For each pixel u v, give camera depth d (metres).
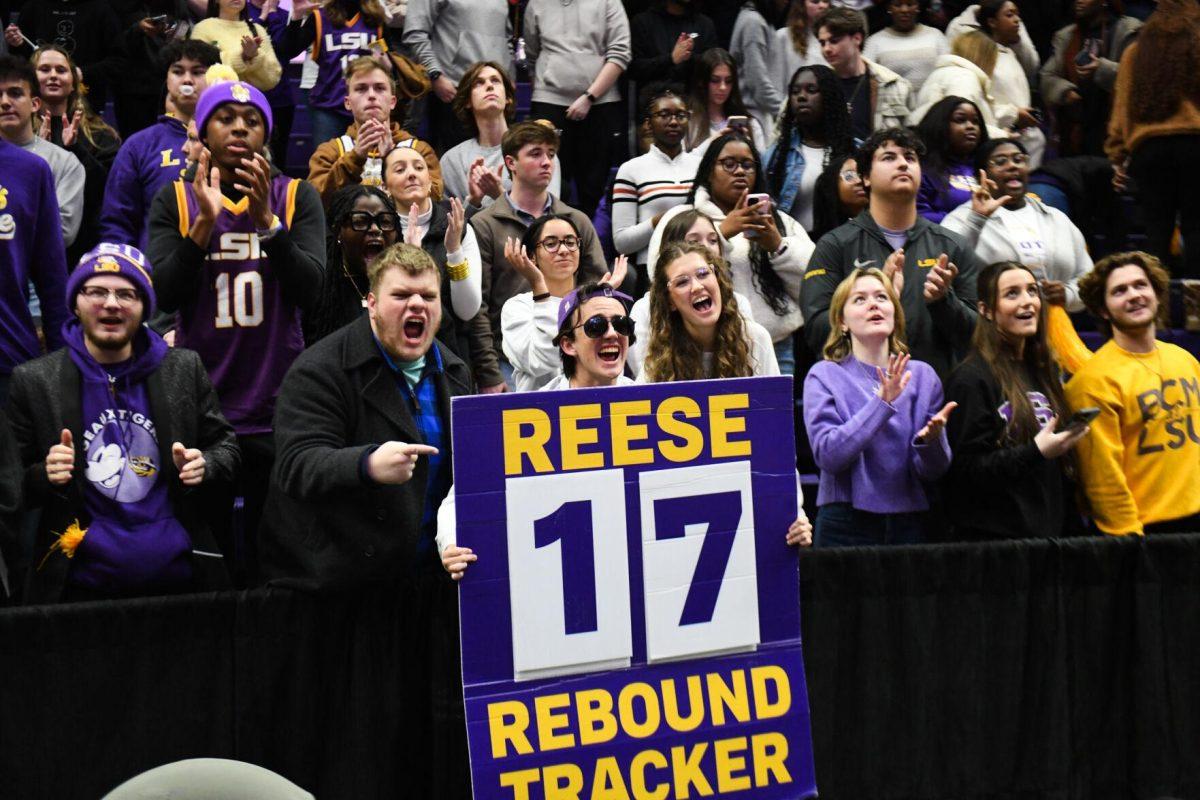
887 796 5.37
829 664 5.30
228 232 5.70
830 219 7.65
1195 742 5.73
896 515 5.73
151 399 5.02
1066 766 5.57
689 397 4.73
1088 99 9.64
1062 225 7.71
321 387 4.66
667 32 9.16
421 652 4.84
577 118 8.89
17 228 6.11
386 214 5.69
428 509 4.88
